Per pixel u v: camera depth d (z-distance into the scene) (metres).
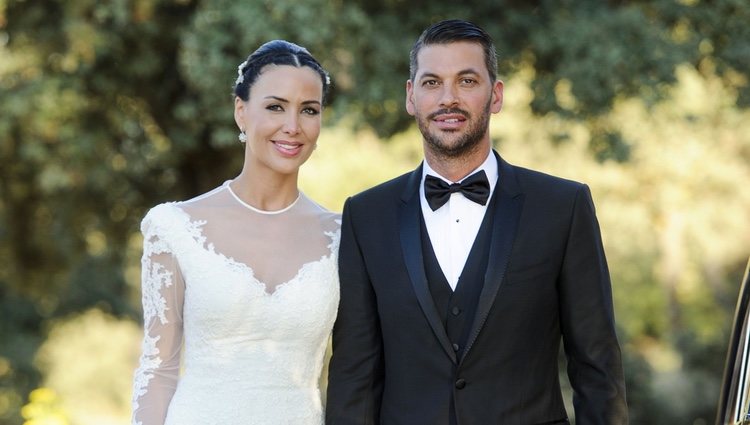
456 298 3.96
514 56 10.00
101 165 11.08
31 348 15.55
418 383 3.97
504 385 3.91
